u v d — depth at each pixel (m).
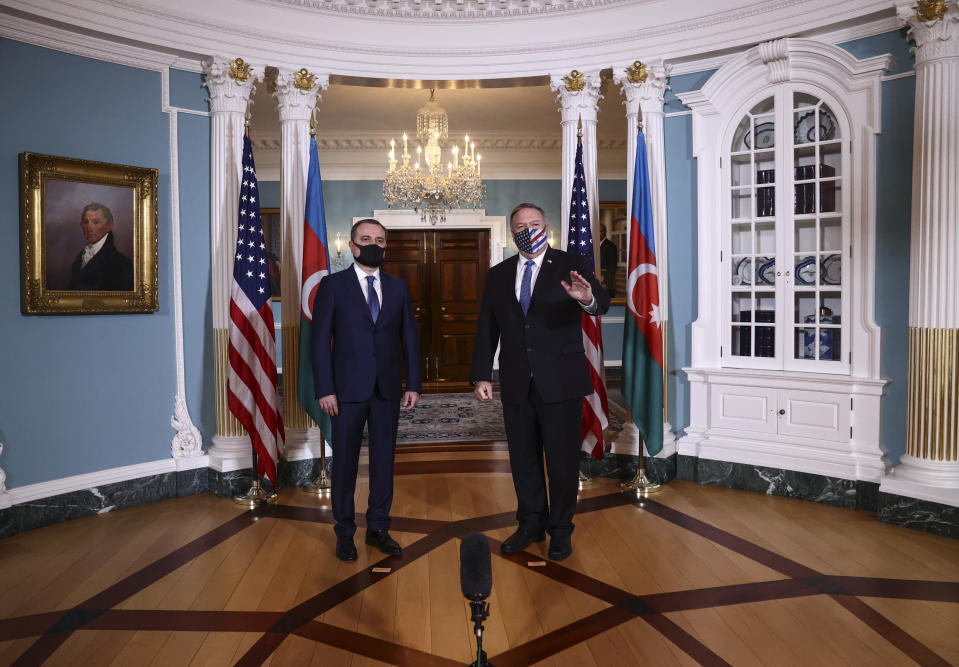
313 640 2.67
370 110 8.47
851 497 4.29
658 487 4.78
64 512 4.19
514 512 4.25
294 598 3.04
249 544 3.75
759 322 4.87
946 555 3.49
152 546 3.73
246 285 4.43
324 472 4.86
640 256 4.66
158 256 4.67
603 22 5.05
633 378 4.67
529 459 3.51
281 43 4.92
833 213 4.49
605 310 3.19
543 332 3.33
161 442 4.71
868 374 4.34
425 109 7.32
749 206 4.94
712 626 2.75
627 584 3.16
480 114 8.70
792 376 4.54
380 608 2.94
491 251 10.45
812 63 4.48
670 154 5.18
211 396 4.96
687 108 5.08
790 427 4.62
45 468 4.18
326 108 8.37
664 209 5.02
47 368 4.18
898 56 4.19
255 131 9.23
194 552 3.63
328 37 5.07
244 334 4.42
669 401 5.19
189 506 4.49
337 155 10.13
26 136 4.07
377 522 3.58
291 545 3.73
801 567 3.35
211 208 4.84
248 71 4.79
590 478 4.96
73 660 2.52
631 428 5.03
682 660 2.49
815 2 4.35
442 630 2.74
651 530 3.90
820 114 4.57
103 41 4.35
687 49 4.84
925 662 2.46
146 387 4.64
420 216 10.34
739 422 4.85
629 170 5.06
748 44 4.66
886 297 4.28
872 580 3.18
